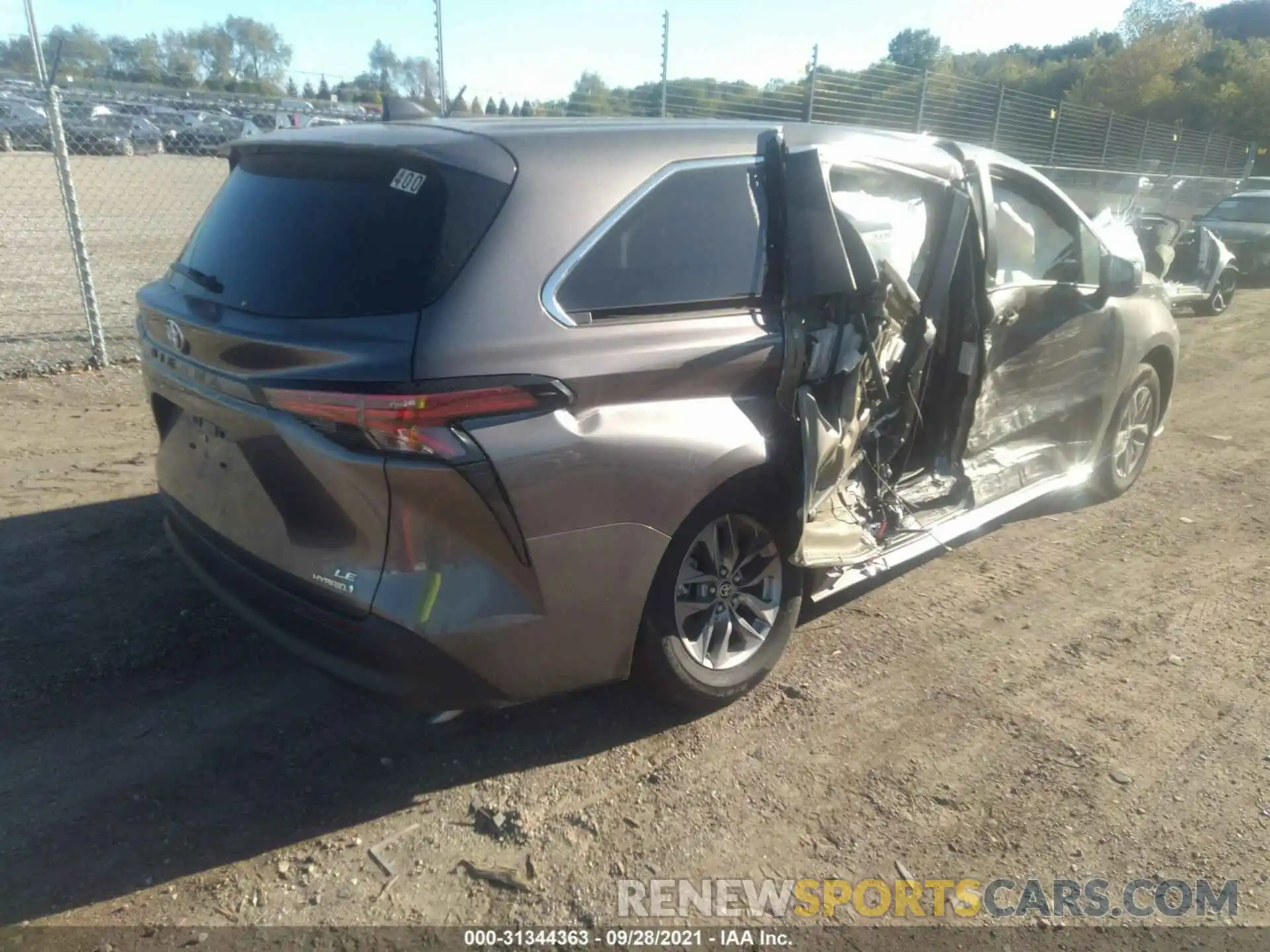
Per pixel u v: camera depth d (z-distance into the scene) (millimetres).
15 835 2727
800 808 2994
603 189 2975
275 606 2922
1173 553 5004
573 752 3213
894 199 3879
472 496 2619
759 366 3205
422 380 2539
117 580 4156
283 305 2766
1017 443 4797
